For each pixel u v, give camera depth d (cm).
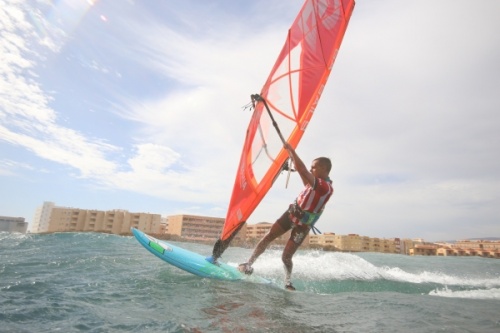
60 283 361
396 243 12850
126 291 336
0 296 283
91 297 302
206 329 221
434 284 630
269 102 550
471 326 263
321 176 436
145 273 456
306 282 512
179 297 317
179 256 465
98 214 10144
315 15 570
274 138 511
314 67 534
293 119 508
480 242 10994
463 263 1916
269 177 481
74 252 745
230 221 501
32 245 927
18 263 510
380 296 386
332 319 265
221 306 288
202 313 262
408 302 352
